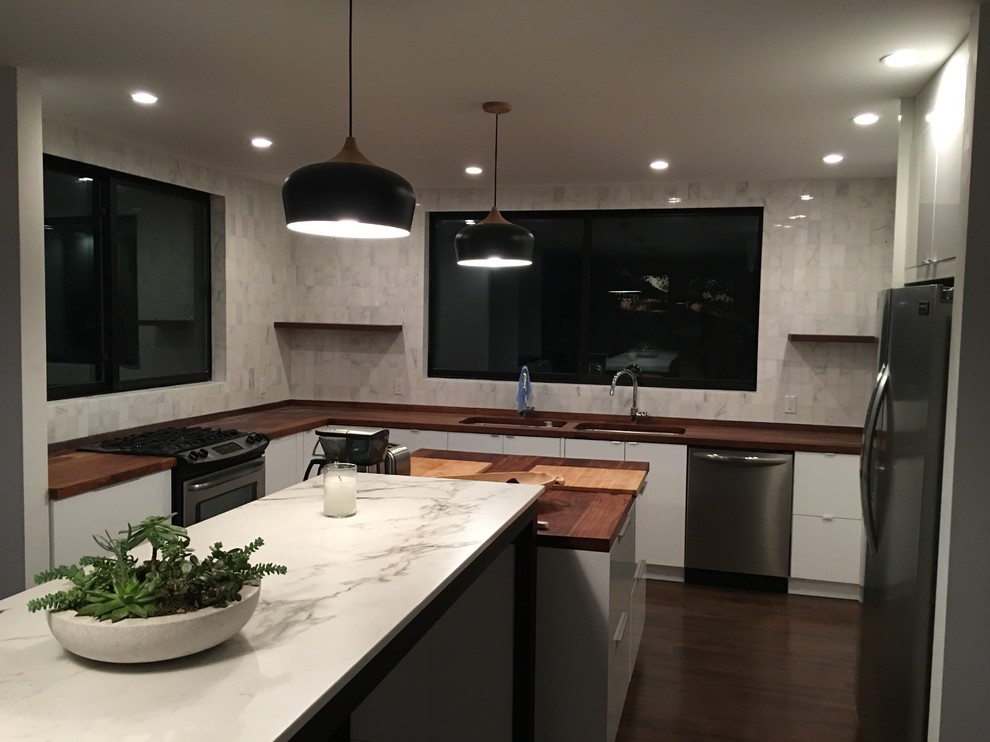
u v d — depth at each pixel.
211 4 2.42
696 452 4.96
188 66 3.02
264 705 1.24
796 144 4.15
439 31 2.62
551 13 2.45
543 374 6.04
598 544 2.74
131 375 4.77
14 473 3.18
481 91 3.29
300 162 4.95
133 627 1.31
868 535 2.96
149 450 4.00
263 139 4.28
